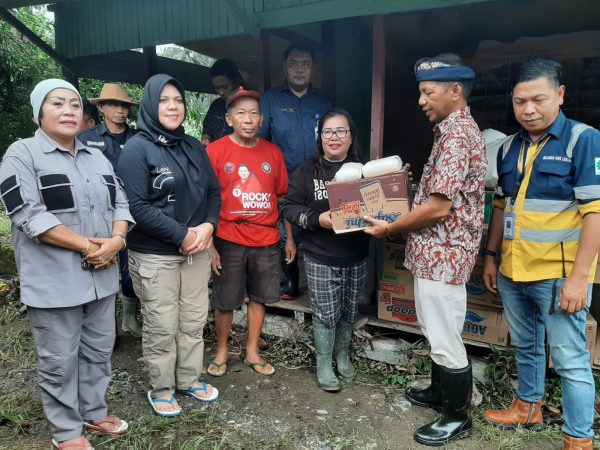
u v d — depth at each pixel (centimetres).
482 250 280
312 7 329
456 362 240
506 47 518
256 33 359
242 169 287
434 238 230
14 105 736
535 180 219
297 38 438
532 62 212
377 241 321
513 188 231
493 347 283
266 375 312
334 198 250
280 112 334
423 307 237
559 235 215
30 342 359
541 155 217
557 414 263
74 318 217
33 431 254
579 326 215
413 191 294
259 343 345
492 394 280
